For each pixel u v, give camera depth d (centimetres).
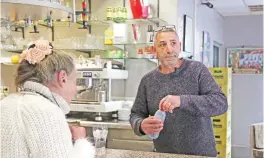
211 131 228
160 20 374
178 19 392
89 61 377
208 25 564
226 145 417
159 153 212
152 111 236
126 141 339
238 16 680
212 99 214
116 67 387
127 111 365
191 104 210
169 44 226
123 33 378
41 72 137
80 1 399
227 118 416
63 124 129
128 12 399
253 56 676
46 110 127
